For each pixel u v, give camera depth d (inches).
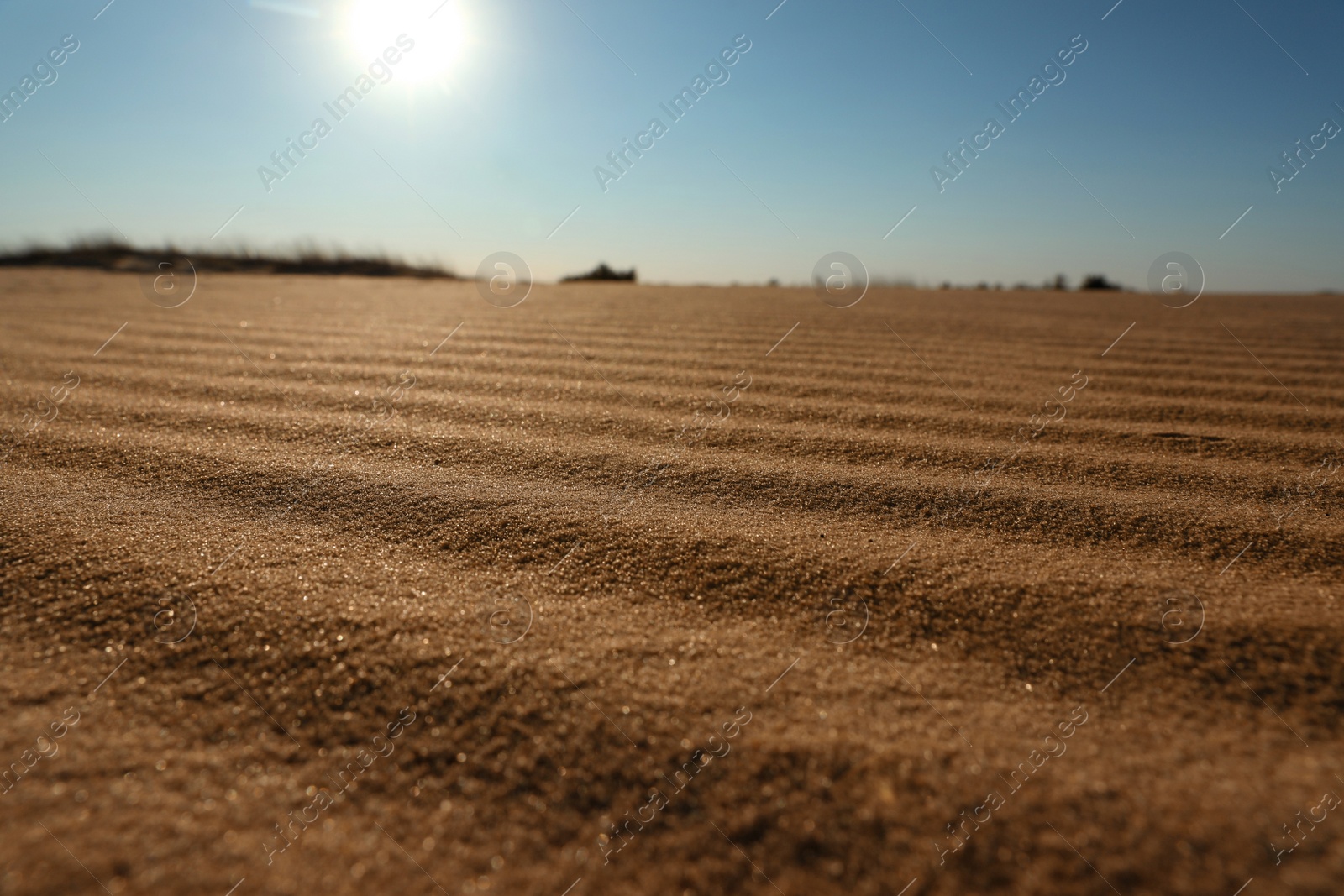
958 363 127.4
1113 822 34.7
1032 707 42.8
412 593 52.3
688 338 147.8
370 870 32.6
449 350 132.3
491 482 72.4
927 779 37.4
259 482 71.1
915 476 75.8
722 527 63.5
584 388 107.6
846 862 33.2
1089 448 84.5
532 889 32.0
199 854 32.9
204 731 39.8
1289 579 55.5
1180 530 63.7
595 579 55.2
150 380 107.1
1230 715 41.4
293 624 47.9
